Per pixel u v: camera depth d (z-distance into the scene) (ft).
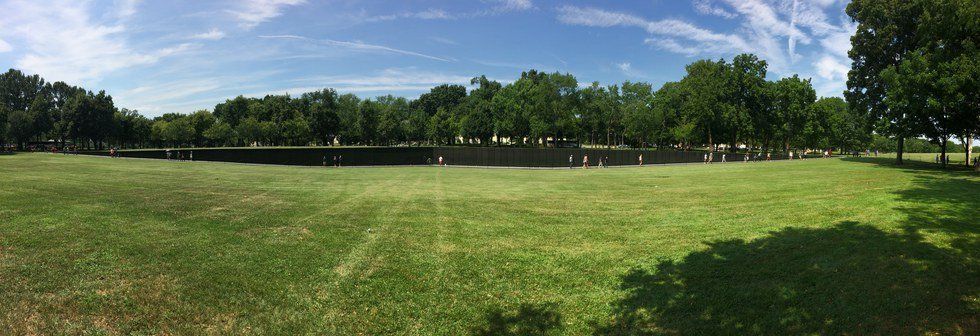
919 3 103.40
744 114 198.18
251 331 19.24
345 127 344.90
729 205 48.42
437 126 358.23
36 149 241.76
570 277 25.88
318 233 35.55
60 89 280.10
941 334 17.81
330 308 21.53
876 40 113.50
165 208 44.78
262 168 127.34
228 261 27.48
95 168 100.07
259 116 334.03
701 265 27.04
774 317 19.92
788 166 122.21
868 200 46.65
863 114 124.98
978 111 85.20
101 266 25.55
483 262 28.50
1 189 54.54
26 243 29.22
